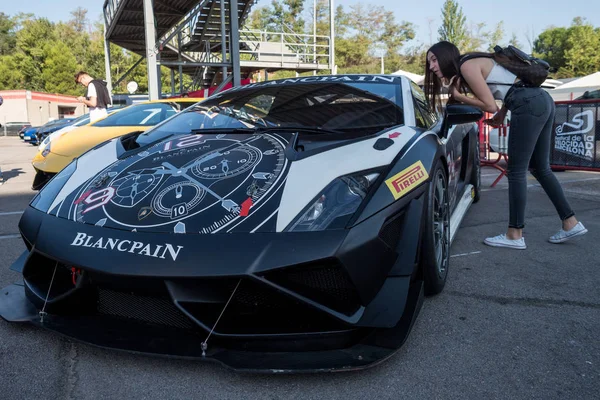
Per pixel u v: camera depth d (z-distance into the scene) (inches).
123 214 69.5
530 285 96.2
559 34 2245.3
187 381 62.9
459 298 89.8
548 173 121.8
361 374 64.2
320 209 65.1
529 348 70.7
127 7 452.8
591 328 77.0
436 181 84.5
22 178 280.1
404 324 67.6
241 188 70.0
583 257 114.0
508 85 114.0
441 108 133.5
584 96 476.1
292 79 119.5
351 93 104.2
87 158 92.6
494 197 195.8
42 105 1453.0
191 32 529.3
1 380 62.7
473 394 59.4
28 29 1923.0
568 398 58.4
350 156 74.9
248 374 64.3
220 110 107.1
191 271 59.7
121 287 63.4
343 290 63.4
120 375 64.2
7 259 114.1
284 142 82.7
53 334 75.0
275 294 63.5
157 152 87.2
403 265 68.3
